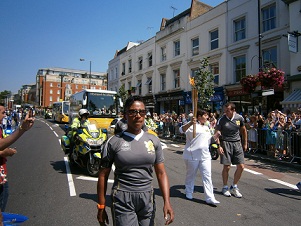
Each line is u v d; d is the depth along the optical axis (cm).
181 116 1655
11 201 502
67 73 10288
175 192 570
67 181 645
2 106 312
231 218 429
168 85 2472
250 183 659
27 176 695
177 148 1299
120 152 238
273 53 1568
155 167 258
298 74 1328
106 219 250
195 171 523
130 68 3291
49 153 1067
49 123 3419
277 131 980
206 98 1573
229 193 550
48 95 9169
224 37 1884
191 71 2206
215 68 1986
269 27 1593
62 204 486
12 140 242
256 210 468
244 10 1739
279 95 1499
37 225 396
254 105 1653
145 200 238
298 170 835
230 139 546
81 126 730
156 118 2008
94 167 683
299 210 471
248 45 1695
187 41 2252
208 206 485
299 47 1346
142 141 245
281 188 618
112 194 241
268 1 1580
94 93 1436
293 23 1386
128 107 249
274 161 943
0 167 291
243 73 1761
